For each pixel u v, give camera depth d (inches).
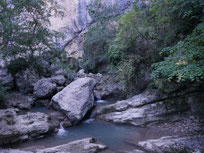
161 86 268.7
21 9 321.1
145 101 273.7
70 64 754.2
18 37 307.7
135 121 257.0
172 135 203.8
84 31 983.6
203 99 233.5
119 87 432.5
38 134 223.5
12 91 444.1
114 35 685.9
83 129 257.0
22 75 442.3
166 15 293.1
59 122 269.1
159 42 304.5
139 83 333.1
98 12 858.1
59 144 203.8
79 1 989.2
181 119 241.8
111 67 408.8
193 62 179.9
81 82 323.9
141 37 323.0
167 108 254.1
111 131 243.8
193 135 191.3
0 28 294.8
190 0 207.9
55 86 440.5
